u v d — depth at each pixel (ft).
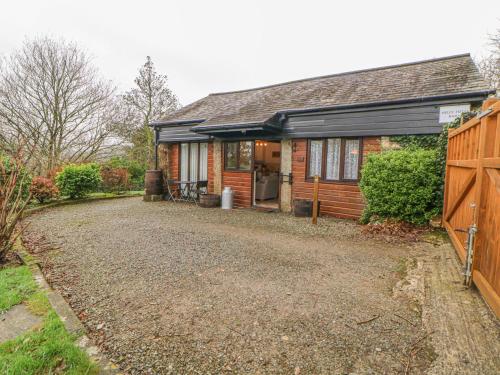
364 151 21.97
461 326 6.81
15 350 6.13
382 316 7.73
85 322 7.57
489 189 7.89
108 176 39.75
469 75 19.62
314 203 20.70
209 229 18.94
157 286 9.86
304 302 8.64
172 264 12.10
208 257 13.06
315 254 13.53
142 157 60.90
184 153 34.83
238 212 26.02
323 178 24.18
